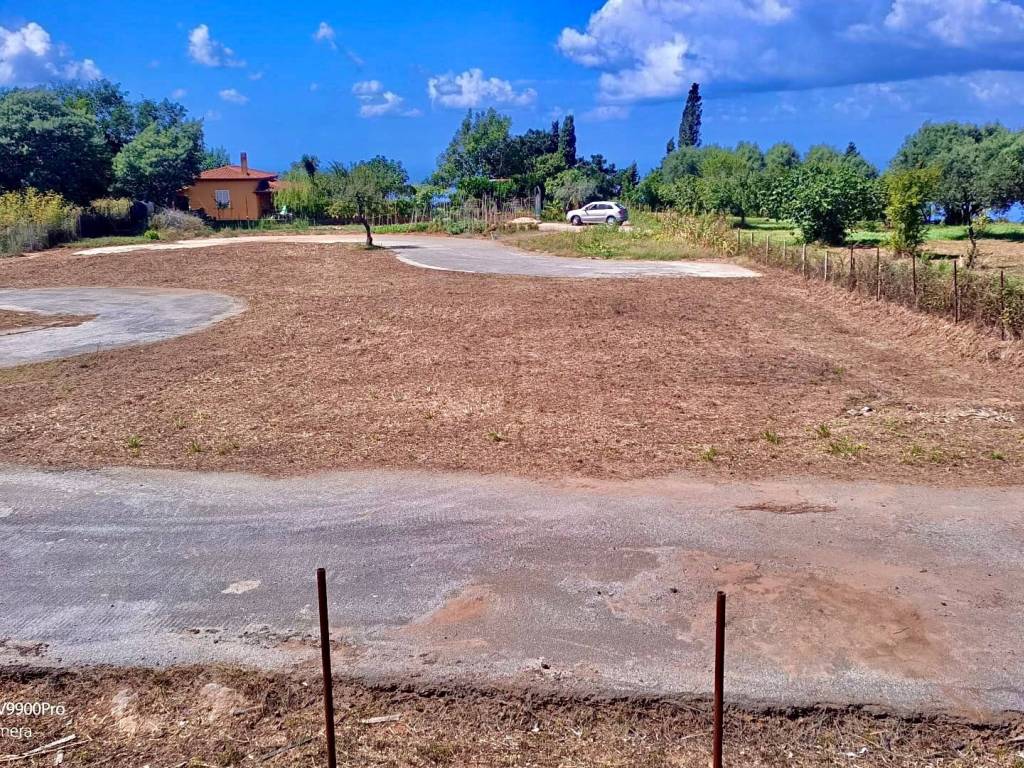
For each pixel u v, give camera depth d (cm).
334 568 559
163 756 381
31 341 1502
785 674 427
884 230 3659
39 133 4072
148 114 5641
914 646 451
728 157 6353
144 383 1122
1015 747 376
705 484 696
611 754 376
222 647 465
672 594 513
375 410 946
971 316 1301
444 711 406
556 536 600
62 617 502
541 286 2066
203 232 4088
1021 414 881
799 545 578
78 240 3628
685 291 1944
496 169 6862
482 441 822
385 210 3319
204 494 698
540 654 450
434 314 1658
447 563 562
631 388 1032
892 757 371
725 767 365
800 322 1526
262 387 1077
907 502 650
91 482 733
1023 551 564
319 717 404
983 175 3550
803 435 823
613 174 7175
